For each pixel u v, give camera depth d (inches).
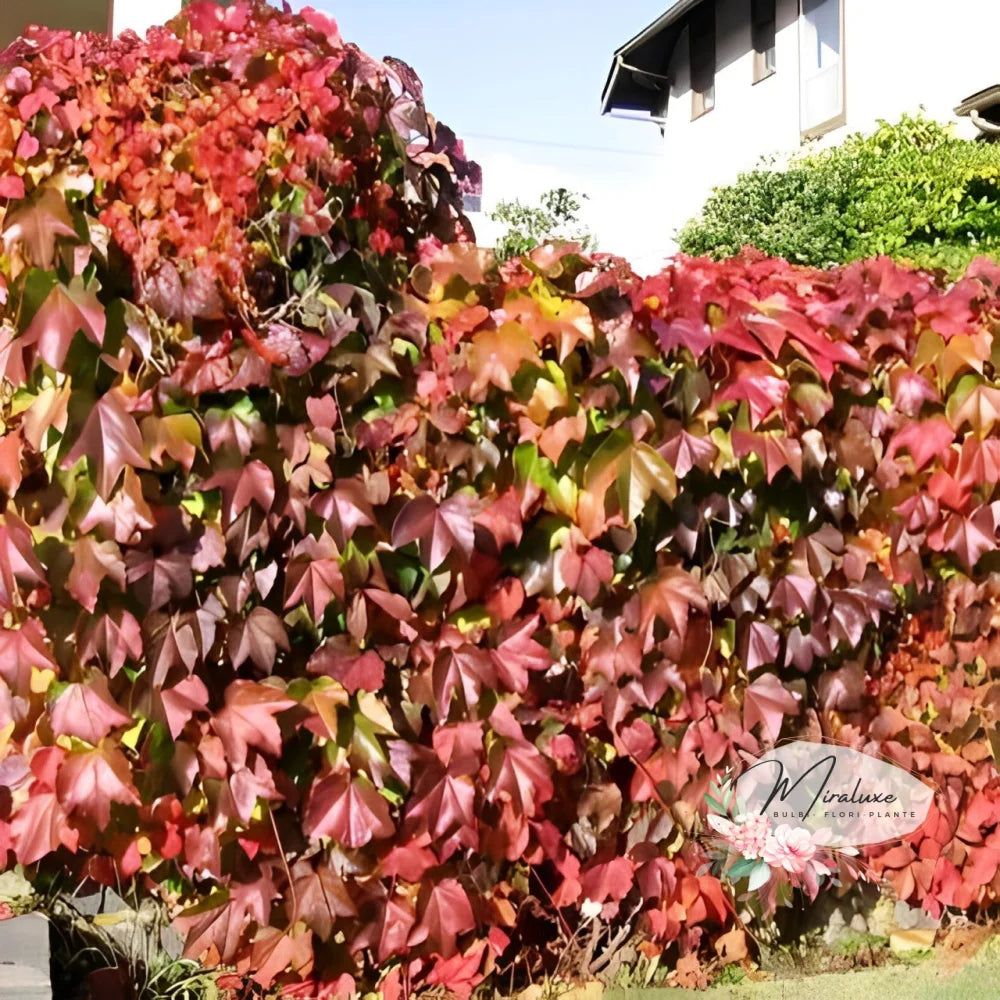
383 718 77.0
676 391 79.8
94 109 69.8
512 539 78.1
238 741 73.2
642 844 84.2
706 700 84.7
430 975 81.1
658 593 81.4
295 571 74.7
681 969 87.0
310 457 74.6
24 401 72.9
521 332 76.2
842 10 434.9
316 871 77.2
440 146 85.9
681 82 569.9
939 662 93.9
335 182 73.2
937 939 96.1
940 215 285.6
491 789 78.3
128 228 70.2
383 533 76.8
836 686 89.0
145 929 80.8
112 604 72.2
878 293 87.4
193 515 73.4
